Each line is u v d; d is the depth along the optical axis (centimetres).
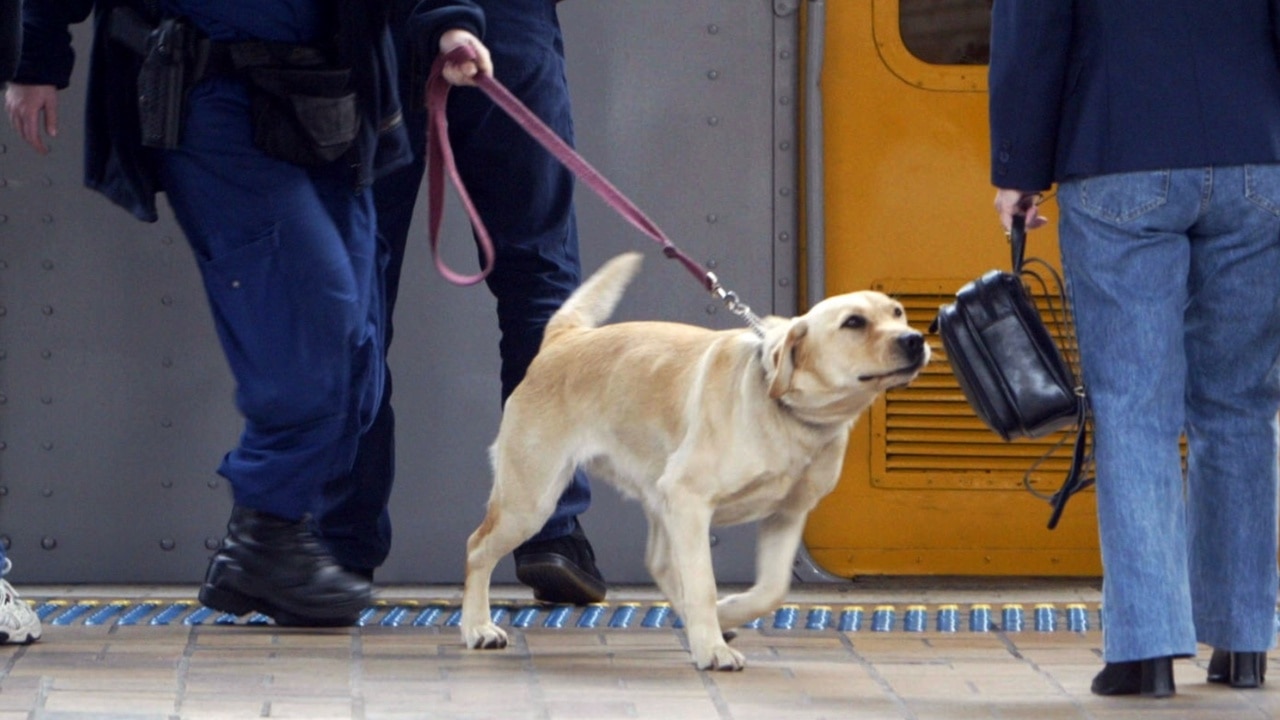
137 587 974
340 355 768
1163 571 620
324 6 766
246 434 791
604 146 980
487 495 987
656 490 745
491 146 869
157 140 745
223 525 980
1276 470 661
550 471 762
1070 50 634
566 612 877
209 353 977
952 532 998
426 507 988
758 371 702
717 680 676
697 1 980
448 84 766
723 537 997
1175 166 616
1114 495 623
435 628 821
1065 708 619
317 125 750
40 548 978
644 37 980
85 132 783
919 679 683
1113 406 626
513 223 884
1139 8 621
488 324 984
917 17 981
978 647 771
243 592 795
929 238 985
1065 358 667
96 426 977
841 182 984
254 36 752
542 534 882
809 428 700
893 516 998
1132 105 620
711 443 703
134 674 666
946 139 986
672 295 984
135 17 761
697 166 983
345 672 683
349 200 791
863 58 982
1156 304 625
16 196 970
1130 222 621
